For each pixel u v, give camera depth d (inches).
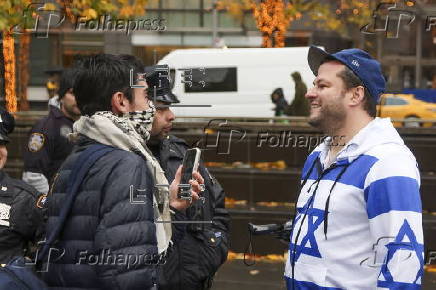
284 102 452.4
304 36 684.1
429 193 293.0
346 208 104.6
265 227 125.9
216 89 503.5
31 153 215.3
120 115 106.3
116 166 98.3
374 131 106.3
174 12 762.8
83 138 104.5
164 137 149.2
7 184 138.6
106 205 97.0
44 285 102.4
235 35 759.1
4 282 101.2
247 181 307.0
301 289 107.8
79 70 105.7
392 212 100.1
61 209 101.0
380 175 102.1
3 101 249.6
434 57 799.7
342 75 108.3
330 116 109.6
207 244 147.0
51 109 218.1
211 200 152.3
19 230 137.6
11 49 252.7
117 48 767.1
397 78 796.6
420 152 307.4
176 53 516.4
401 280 98.4
